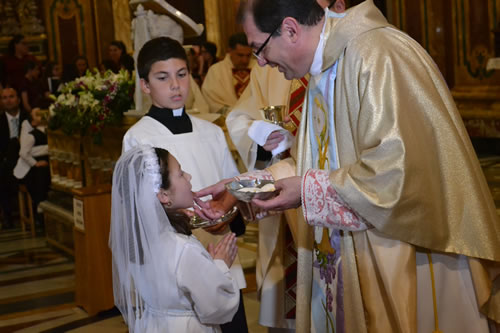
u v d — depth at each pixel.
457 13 8.68
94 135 5.21
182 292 2.17
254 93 3.10
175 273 2.14
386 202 1.85
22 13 12.67
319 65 2.09
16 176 6.88
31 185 6.88
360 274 2.06
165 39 2.83
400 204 1.85
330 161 2.19
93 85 5.08
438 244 1.93
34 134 6.96
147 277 2.16
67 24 12.74
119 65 8.71
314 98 2.23
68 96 5.25
